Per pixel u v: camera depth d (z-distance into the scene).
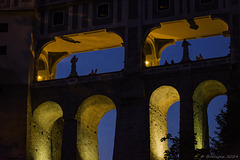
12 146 57.34
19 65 60.12
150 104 56.12
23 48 60.72
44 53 64.94
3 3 62.84
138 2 59.28
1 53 60.59
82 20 60.91
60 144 65.38
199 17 56.88
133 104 56.03
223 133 50.19
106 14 60.22
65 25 61.38
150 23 58.31
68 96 58.62
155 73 56.31
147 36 58.12
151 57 61.97
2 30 61.47
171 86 55.53
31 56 60.72
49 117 61.91
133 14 59.12
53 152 63.50
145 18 58.62
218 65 54.50
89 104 59.22
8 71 59.91
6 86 59.34
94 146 60.84
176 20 57.56
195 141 51.09
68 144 56.94
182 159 50.59
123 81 57.16
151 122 55.66
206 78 54.56
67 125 57.69
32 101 59.62
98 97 58.31
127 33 58.62
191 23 57.88
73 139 57.00
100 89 57.72
